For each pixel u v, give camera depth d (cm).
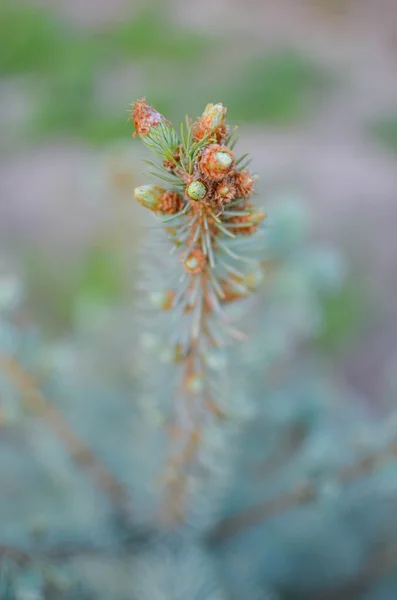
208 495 44
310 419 52
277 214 43
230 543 48
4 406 38
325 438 41
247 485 49
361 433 39
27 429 45
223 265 29
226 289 30
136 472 48
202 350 31
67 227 100
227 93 139
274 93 138
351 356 82
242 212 27
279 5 176
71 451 42
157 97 138
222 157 25
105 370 57
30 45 155
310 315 51
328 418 52
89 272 89
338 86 142
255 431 53
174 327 33
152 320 34
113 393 55
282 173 108
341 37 163
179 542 43
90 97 138
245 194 26
